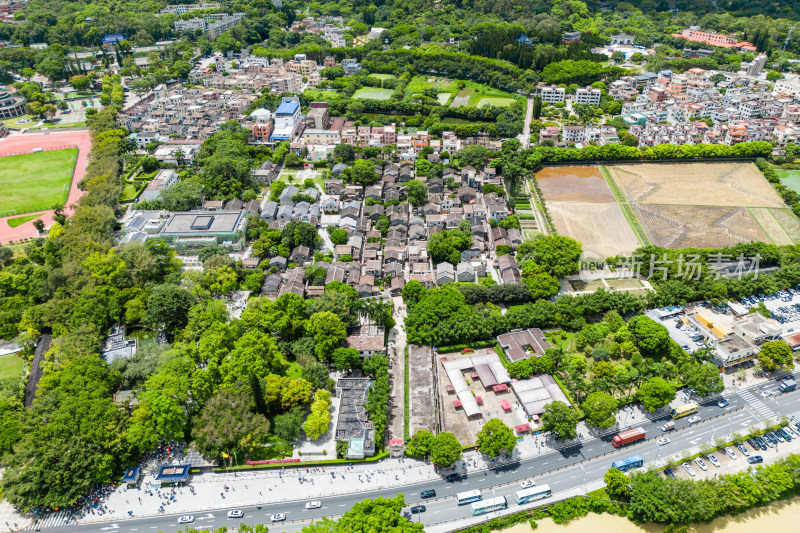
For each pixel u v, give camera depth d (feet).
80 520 612.70
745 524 620.08
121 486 647.56
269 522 609.01
